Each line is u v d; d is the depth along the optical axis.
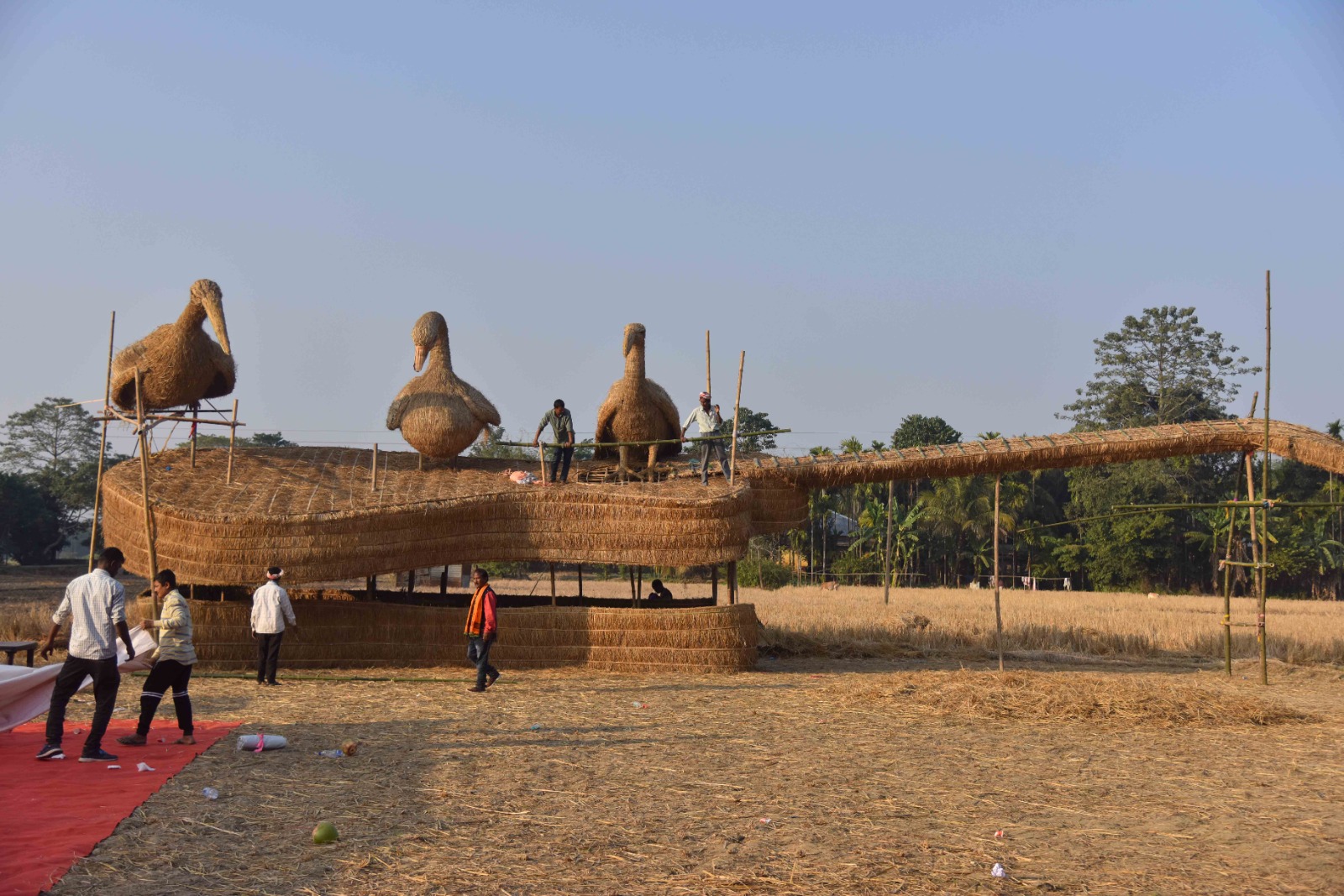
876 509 68.31
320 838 7.29
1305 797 9.16
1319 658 21.97
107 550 10.23
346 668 17.69
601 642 17.92
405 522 17.53
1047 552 74.06
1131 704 13.24
